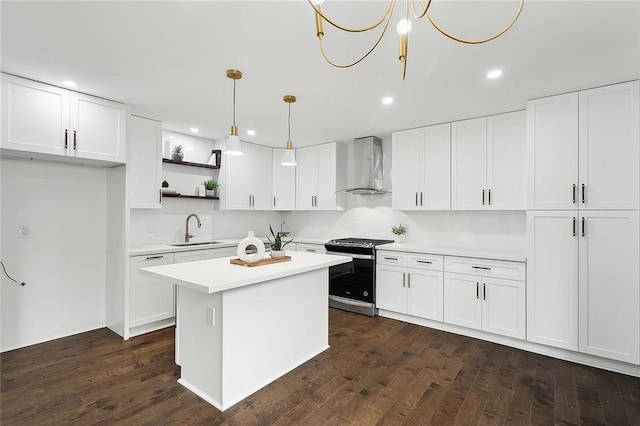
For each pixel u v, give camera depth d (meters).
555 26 1.82
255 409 2.10
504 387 2.37
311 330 2.87
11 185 2.92
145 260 3.37
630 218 2.52
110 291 3.46
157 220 4.09
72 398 2.19
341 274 4.28
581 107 2.72
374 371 2.60
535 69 2.36
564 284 2.79
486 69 2.37
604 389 2.34
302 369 2.64
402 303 3.79
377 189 4.46
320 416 2.03
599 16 1.72
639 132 2.49
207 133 4.33
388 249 3.91
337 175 4.76
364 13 1.73
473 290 3.29
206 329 2.22
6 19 1.78
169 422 1.95
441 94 2.87
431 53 2.14
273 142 4.84
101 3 1.64
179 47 2.09
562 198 2.79
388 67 2.35
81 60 2.28
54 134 2.72
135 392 2.27
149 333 3.40
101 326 3.51
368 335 3.38
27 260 3.02
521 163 3.23
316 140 4.69
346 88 2.75
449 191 3.69
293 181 5.22
